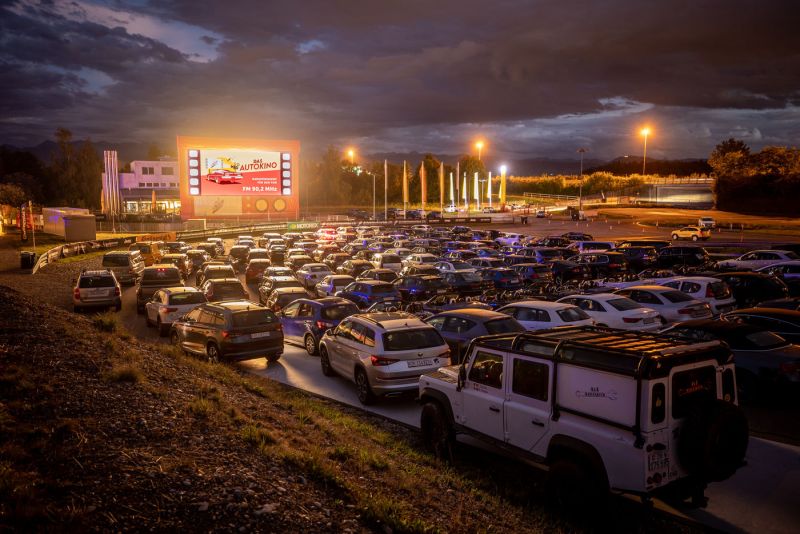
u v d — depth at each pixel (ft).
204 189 237.86
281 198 250.78
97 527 14.35
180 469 18.33
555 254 97.91
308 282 89.04
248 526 15.60
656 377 17.31
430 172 451.94
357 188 465.47
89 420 20.98
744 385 33.53
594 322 43.45
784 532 19.98
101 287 67.46
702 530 20.10
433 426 27.55
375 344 34.88
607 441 18.17
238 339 42.88
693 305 49.06
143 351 36.76
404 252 113.39
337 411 33.83
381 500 18.89
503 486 23.61
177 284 70.03
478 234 174.60
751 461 25.90
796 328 38.22
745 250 125.39
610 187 415.64
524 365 21.81
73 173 428.56
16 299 41.73
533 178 507.30
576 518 19.29
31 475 16.35
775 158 280.10
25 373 24.67
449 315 41.52
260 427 25.09
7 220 212.64
